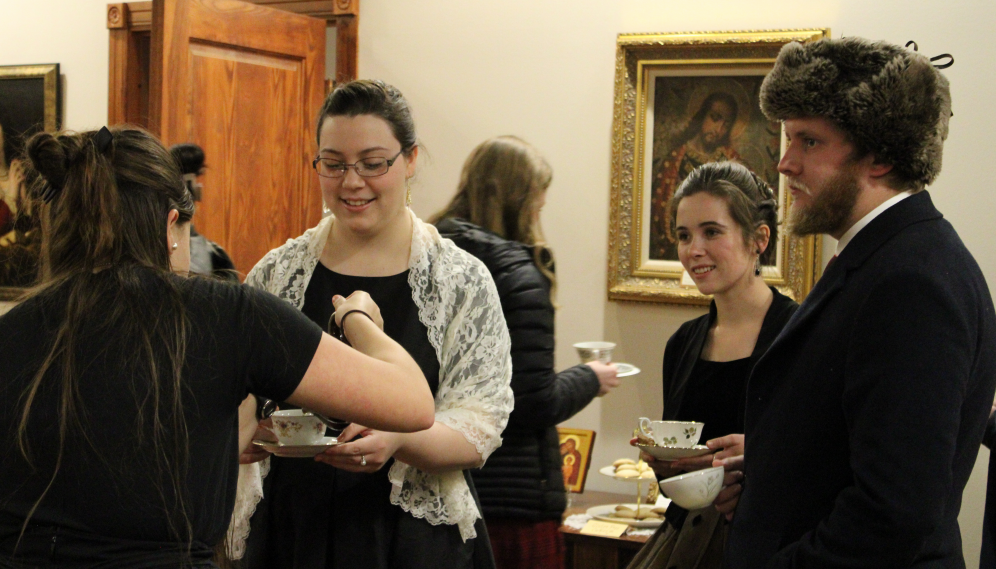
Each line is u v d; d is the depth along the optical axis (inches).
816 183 59.1
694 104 139.5
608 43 143.3
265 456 66.1
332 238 71.6
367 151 65.9
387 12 154.7
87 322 45.2
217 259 132.8
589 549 120.6
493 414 68.7
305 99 153.8
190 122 136.3
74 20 178.5
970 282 55.0
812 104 57.8
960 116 128.9
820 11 134.1
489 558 71.4
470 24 150.2
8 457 44.5
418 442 63.7
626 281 142.6
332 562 66.4
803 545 56.1
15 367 44.9
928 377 51.8
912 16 130.3
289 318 48.4
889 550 51.9
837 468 57.7
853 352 55.1
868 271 56.5
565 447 140.7
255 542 68.0
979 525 128.9
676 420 84.1
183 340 45.7
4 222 176.9
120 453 44.1
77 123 179.5
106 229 46.8
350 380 48.3
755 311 81.9
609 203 143.7
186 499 45.2
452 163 151.7
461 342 69.7
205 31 137.3
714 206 80.7
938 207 130.3
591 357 105.7
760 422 62.2
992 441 72.5
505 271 82.7
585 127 145.1
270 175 148.9
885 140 56.8
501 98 149.0
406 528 66.6
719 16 138.2
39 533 43.9
